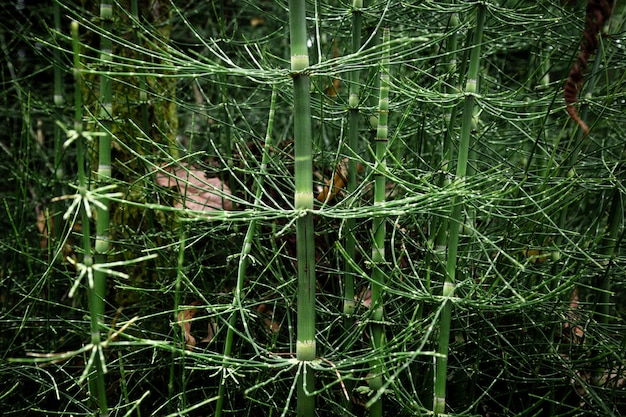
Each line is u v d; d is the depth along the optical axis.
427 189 1.18
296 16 1.05
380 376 1.24
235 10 2.70
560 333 1.60
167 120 1.95
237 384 1.43
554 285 1.53
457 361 1.45
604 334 1.50
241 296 1.33
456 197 1.18
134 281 1.73
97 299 1.35
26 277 1.84
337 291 1.73
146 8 1.91
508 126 2.06
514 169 1.61
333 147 1.98
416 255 1.67
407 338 1.10
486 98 1.22
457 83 1.58
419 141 1.64
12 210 2.12
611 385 1.54
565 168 1.53
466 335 1.56
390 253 1.66
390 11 1.42
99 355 1.02
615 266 1.57
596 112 1.60
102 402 1.11
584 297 2.00
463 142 1.21
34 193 2.24
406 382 1.48
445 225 1.43
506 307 1.17
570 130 1.80
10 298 1.97
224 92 1.69
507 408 1.42
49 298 1.54
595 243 1.38
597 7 1.00
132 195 1.79
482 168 1.90
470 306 1.25
